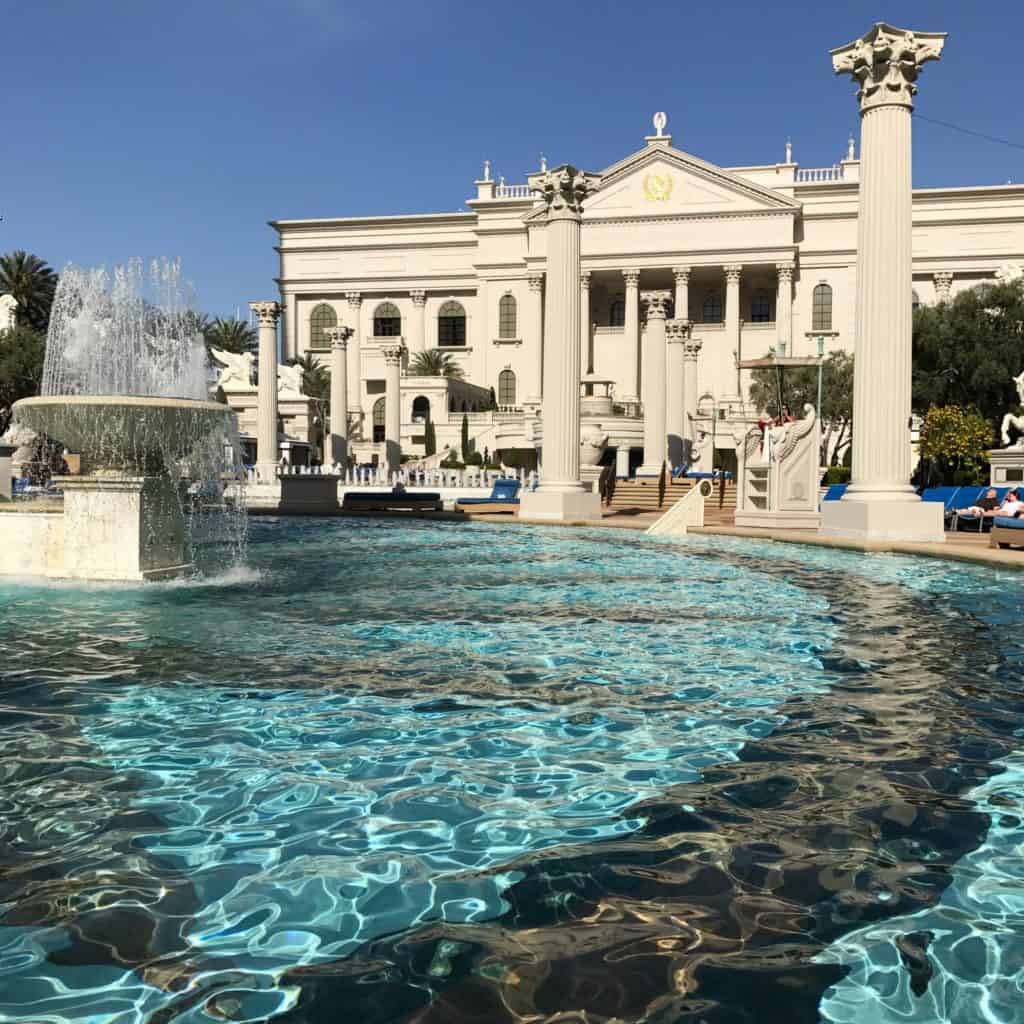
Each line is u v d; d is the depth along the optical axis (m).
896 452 14.86
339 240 88.31
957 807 3.45
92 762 3.90
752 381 63.22
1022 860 3.00
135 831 3.20
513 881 2.85
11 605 7.89
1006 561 10.82
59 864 2.95
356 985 2.30
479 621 7.30
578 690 5.14
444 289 86.75
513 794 3.57
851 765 3.92
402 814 3.37
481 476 36.81
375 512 22.72
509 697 4.98
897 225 14.91
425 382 69.94
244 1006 2.21
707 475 34.34
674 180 75.75
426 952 2.45
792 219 73.88
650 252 76.12
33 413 9.09
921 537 14.42
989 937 2.52
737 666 5.76
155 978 2.32
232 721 4.49
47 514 9.41
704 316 81.44
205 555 12.08
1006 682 5.37
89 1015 2.17
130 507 9.28
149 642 6.34
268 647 6.22
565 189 19.77
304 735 4.28
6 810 3.38
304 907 2.68
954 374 45.03
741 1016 2.17
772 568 11.21
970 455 32.69
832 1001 2.23
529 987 2.29
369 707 4.75
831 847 3.09
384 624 7.13
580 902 2.71
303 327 89.81
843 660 5.93
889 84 14.87
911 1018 2.15
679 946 2.47
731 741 4.24
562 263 20.05
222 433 10.17
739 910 2.67
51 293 60.53
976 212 76.19
